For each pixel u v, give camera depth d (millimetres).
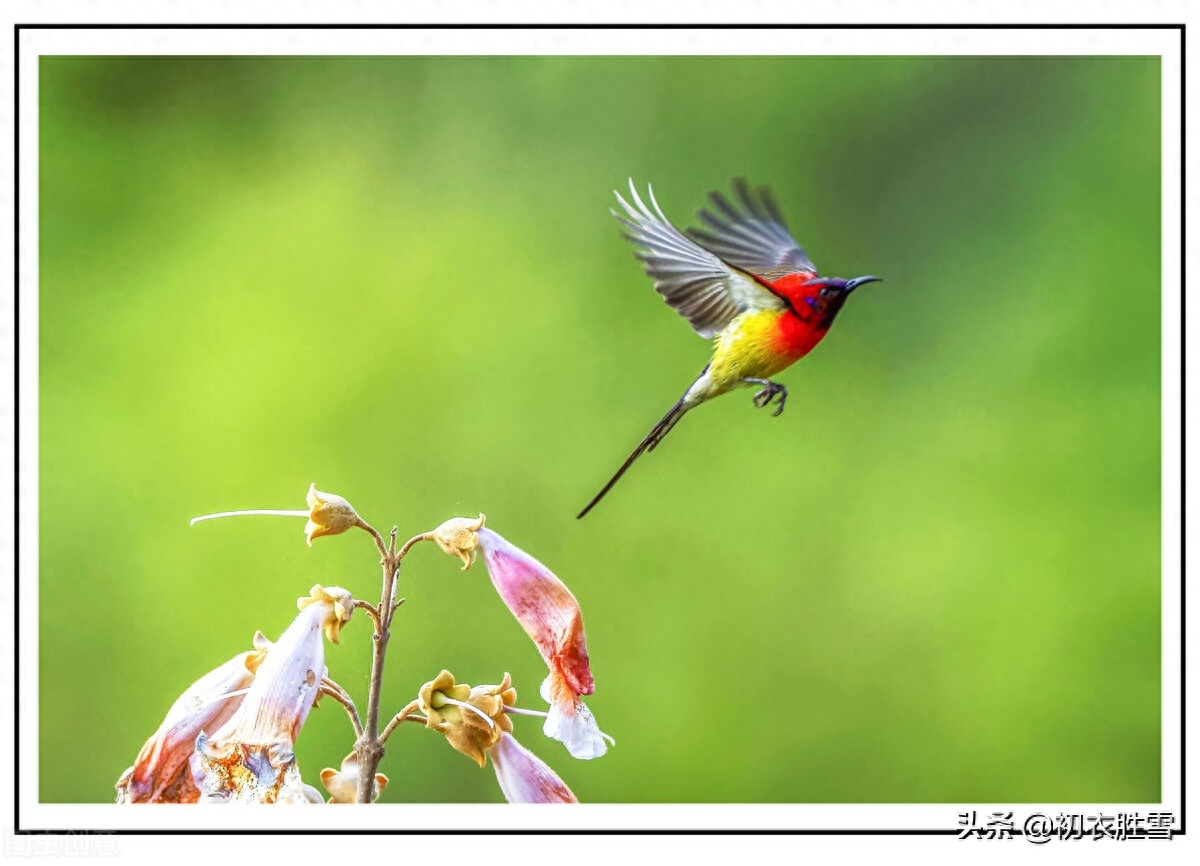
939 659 12477
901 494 13164
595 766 11734
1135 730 12172
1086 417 13078
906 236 14047
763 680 12383
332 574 11141
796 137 14023
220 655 11406
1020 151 14086
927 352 13766
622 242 13414
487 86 13664
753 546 12812
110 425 12125
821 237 14000
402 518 12367
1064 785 12055
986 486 13031
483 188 13438
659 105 13883
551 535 12508
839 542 12922
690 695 12227
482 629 11000
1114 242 13555
